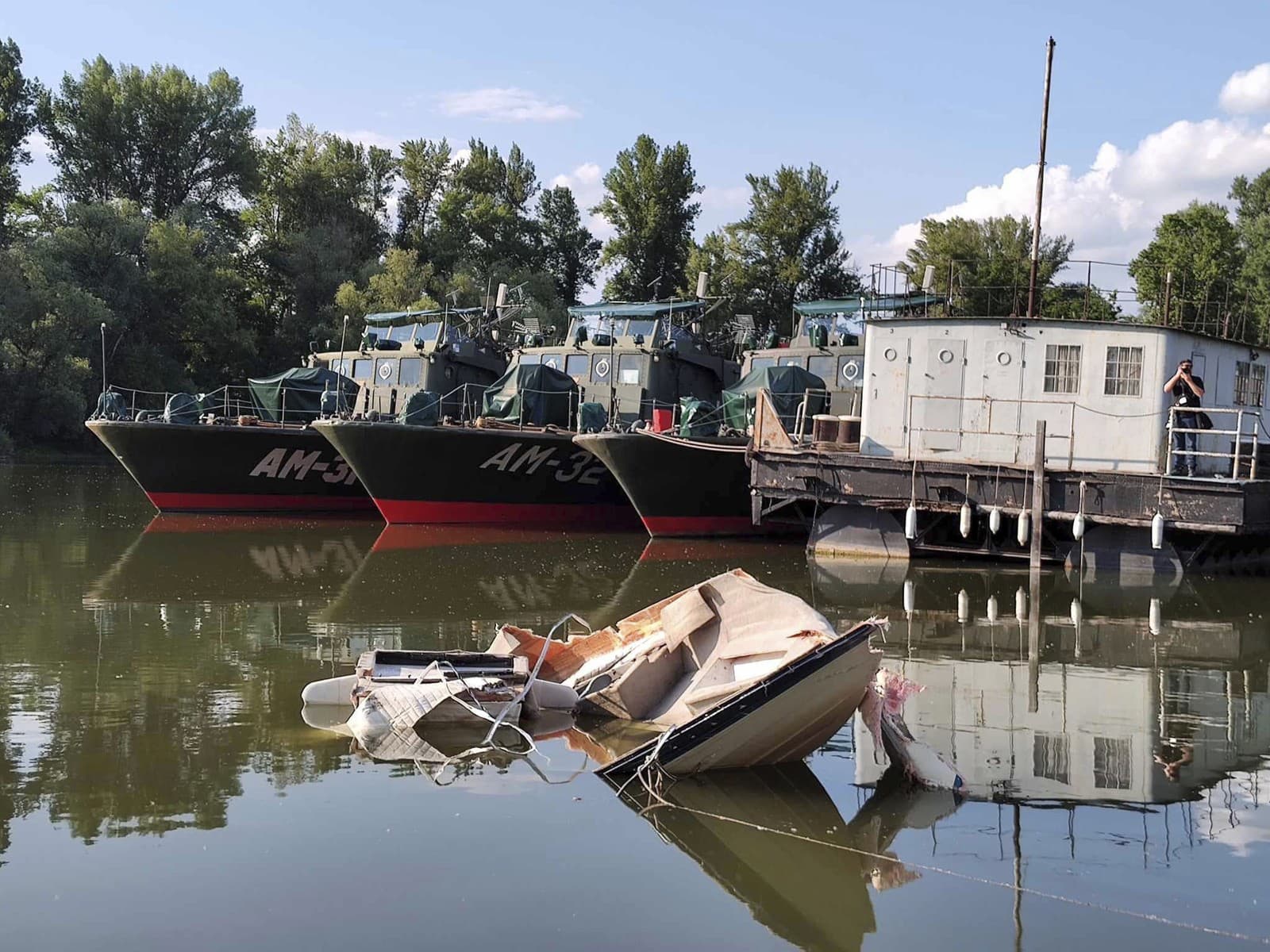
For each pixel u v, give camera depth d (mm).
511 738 8711
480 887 6062
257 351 54094
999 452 18500
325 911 5766
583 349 26609
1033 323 18344
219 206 57531
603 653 10219
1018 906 5918
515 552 19969
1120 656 11758
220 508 25516
